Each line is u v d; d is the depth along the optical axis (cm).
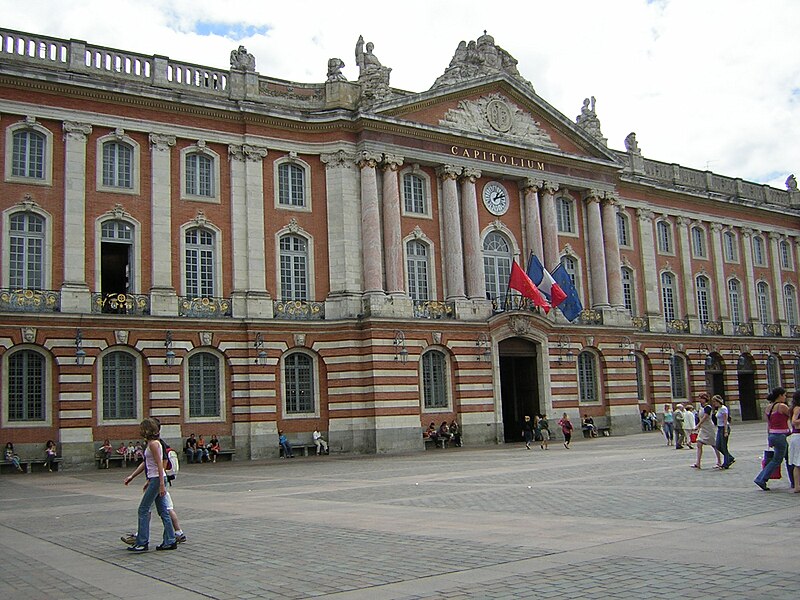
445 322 4128
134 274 3597
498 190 4578
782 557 988
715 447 2211
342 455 3819
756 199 6259
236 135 3925
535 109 4716
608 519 1350
